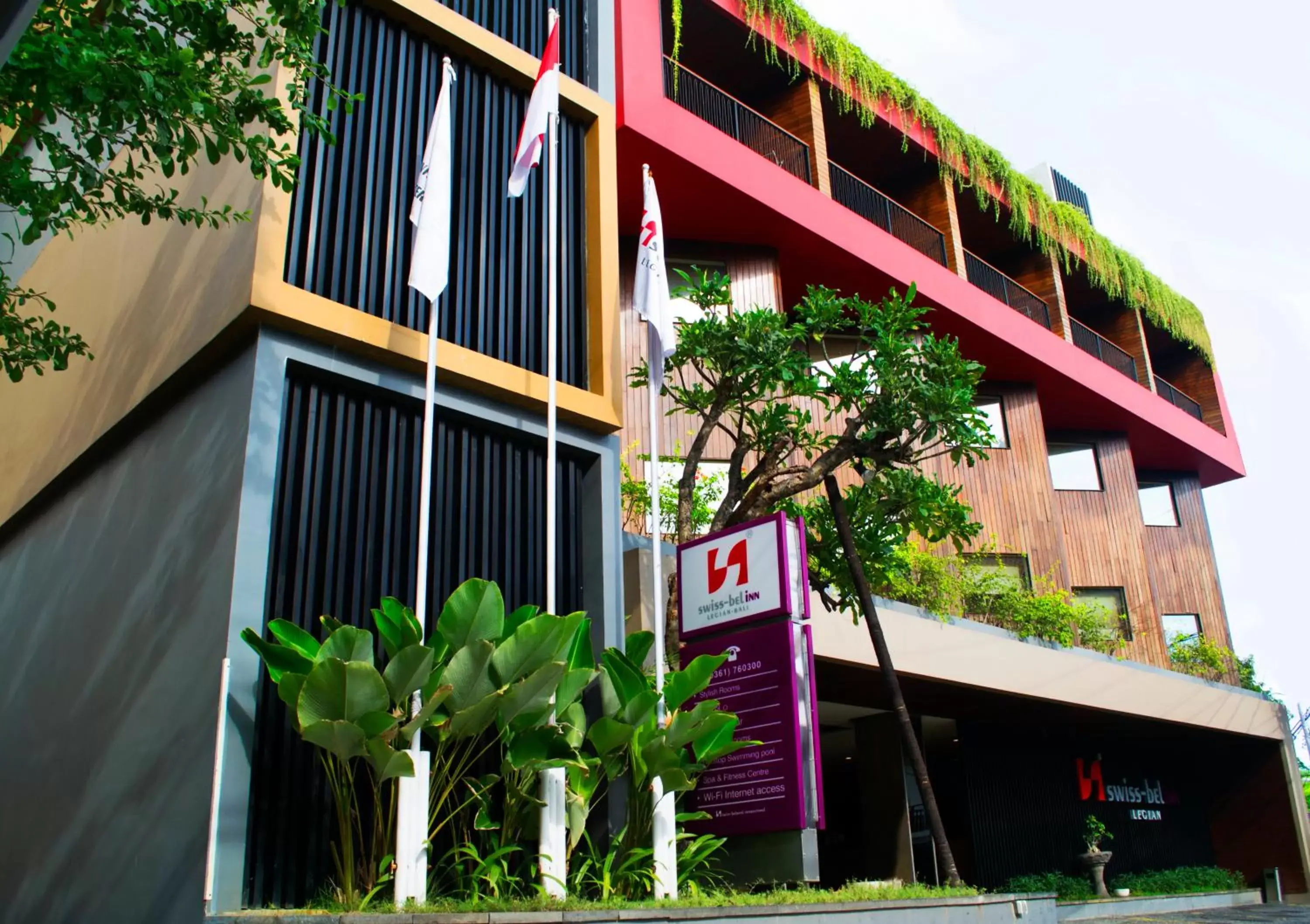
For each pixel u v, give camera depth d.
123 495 7.86
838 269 16.62
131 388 7.93
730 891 7.06
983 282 20.25
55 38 5.79
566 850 6.55
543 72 8.12
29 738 8.11
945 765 19.12
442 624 6.18
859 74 17.56
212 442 6.85
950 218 18.86
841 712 15.55
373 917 4.87
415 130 8.28
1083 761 18.67
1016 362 19.48
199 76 6.28
